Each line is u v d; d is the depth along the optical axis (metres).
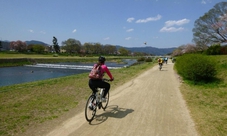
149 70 20.33
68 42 114.62
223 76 10.83
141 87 9.84
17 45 100.62
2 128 4.34
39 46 100.19
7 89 9.12
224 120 4.85
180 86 10.10
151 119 4.99
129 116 5.24
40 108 5.95
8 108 5.91
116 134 4.05
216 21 37.44
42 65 46.41
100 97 5.36
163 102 6.79
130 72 17.94
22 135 4.00
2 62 44.72
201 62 10.42
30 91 8.61
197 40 41.28
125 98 7.42
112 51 137.00
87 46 122.94
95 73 4.84
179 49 83.12
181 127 4.45
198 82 10.52
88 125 4.55
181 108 6.01
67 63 59.31
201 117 5.12
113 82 11.52
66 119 4.97
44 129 4.31
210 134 4.06
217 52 27.89
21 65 46.25
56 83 11.02
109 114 5.41
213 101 6.77
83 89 9.20
